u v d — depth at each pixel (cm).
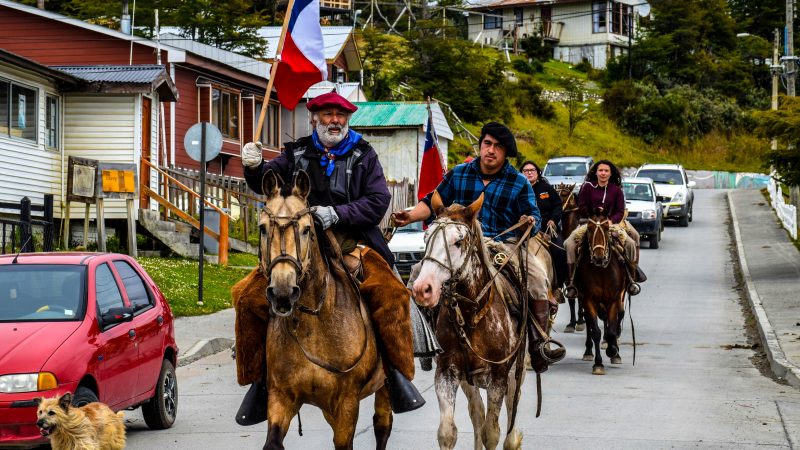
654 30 8888
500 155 896
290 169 746
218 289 2167
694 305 2273
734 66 8931
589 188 1587
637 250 1628
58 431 776
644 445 959
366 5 8450
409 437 1004
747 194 5538
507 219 912
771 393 1267
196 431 1045
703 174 7362
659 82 8456
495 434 830
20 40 3175
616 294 1505
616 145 7450
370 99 5578
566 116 7638
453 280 773
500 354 819
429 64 6334
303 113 4144
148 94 2719
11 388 864
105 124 2650
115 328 969
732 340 1798
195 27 4466
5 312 951
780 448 943
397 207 3438
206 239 2688
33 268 995
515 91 7275
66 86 2603
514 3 9631
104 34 3128
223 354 1631
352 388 694
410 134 4194
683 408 1159
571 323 1941
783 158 2558
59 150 2622
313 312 662
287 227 627
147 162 2653
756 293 2317
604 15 9338
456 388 805
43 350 884
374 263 747
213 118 3450
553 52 9506
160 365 1054
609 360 1589
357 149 746
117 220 2588
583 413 1127
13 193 2406
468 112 6291
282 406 676
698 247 3469
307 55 987
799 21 10019
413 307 773
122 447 854
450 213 792
